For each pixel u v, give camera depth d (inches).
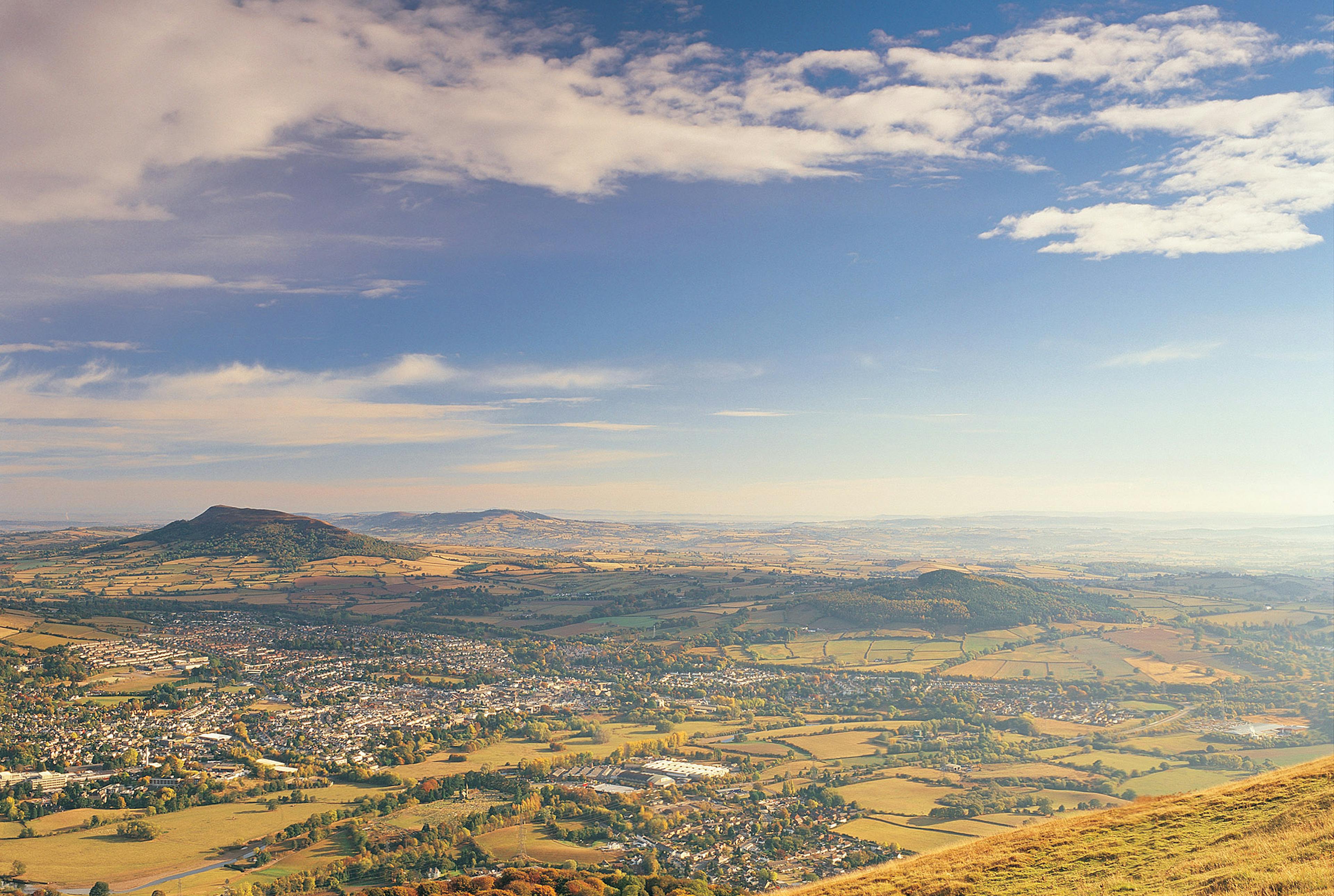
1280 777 2226.9
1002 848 2253.9
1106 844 2034.9
